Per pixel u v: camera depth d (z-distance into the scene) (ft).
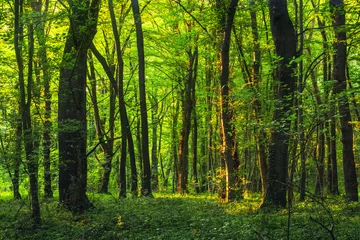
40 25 45.19
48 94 59.11
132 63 99.91
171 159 144.46
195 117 93.50
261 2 58.08
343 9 46.21
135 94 104.37
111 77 74.33
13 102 55.36
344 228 34.04
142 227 40.16
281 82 46.39
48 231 38.86
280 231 34.01
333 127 70.59
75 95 47.09
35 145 43.86
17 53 40.06
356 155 93.86
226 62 54.95
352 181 53.36
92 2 44.39
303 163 58.03
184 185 91.81
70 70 48.96
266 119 54.60
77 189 45.14
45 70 44.57
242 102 55.83
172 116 113.09
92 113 113.80
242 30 63.62
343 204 49.06
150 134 145.18
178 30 84.33
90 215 45.52
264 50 62.90
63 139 50.19
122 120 74.43
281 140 46.34
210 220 41.37
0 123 50.80
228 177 57.06
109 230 38.65
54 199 66.64
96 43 92.43
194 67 87.20
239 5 61.11
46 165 48.29
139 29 71.31
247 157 92.89
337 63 50.90
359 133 92.68
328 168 80.69
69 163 49.98
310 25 83.20
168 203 59.06
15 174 46.88
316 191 77.10
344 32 50.11
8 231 38.58
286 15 46.83
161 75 102.73
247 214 44.45
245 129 67.21
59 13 44.98
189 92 89.04
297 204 51.72
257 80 61.46
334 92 50.47
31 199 41.70
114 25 71.77
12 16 44.27
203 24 65.10
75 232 37.70
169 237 35.04
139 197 70.23
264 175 57.67
